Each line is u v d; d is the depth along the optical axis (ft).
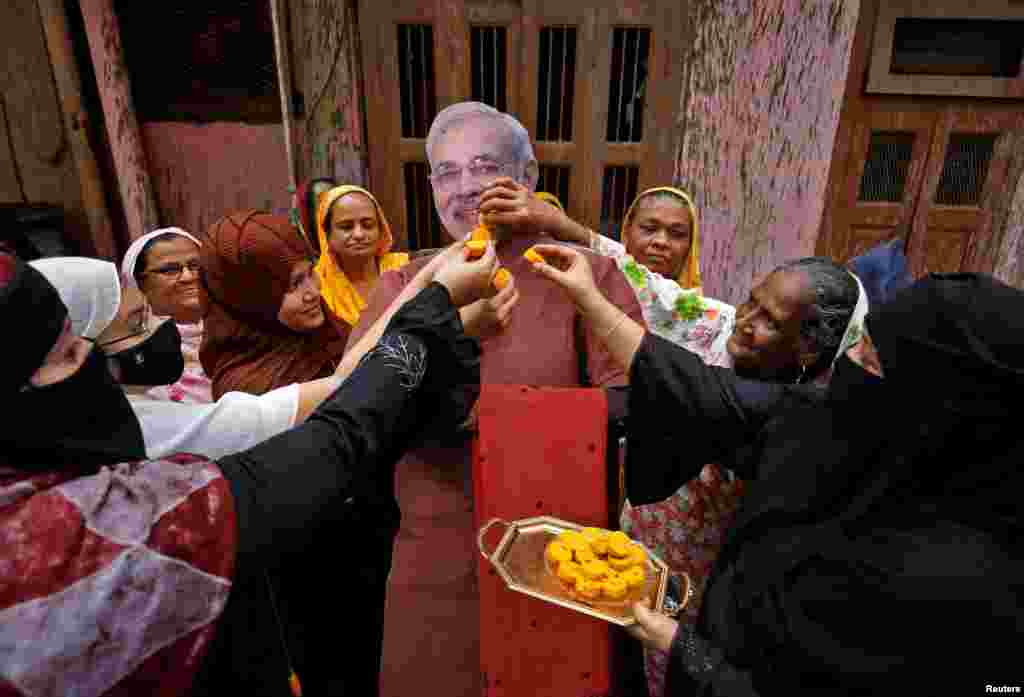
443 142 3.39
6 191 7.86
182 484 1.90
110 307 3.03
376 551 4.14
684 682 2.64
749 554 2.68
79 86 7.52
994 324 2.18
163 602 1.73
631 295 3.45
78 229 8.07
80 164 7.75
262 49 7.43
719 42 7.32
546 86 7.79
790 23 7.18
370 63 7.51
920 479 2.33
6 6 7.11
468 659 3.35
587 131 7.82
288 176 7.92
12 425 1.74
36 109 7.53
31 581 1.58
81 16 7.30
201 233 8.24
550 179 8.17
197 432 2.98
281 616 3.56
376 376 2.43
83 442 1.90
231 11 7.28
